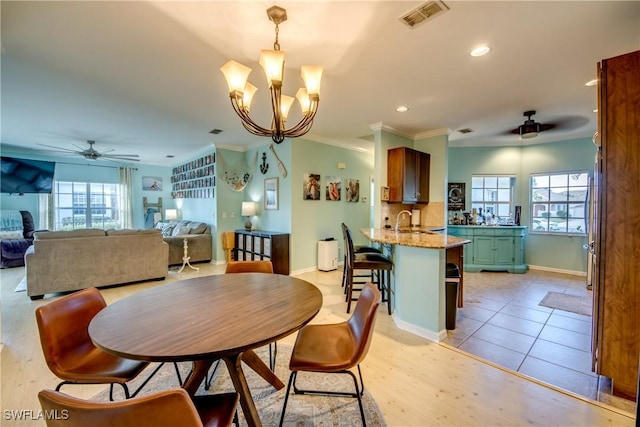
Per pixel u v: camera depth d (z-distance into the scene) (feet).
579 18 5.96
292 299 5.25
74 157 23.17
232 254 19.30
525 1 5.46
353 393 6.00
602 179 5.86
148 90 9.75
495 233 16.99
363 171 20.49
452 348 7.94
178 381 6.48
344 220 19.26
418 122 13.58
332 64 7.93
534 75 8.63
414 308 8.91
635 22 6.07
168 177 27.94
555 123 13.71
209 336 3.76
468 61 7.78
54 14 5.79
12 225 19.26
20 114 12.39
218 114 12.38
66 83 9.18
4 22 6.04
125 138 17.03
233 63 6.05
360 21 6.05
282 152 16.88
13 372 6.73
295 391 6.06
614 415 5.37
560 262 16.89
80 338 4.93
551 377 6.59
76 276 12.79
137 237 14.38
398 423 5.20
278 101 6.17
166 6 5.58
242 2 5.45
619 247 5.73
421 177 15.01
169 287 6.04
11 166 20.48
